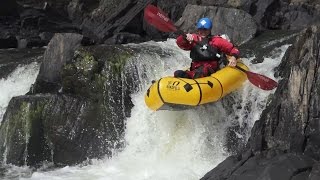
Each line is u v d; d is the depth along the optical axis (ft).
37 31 49.14
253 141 19.02
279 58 26.73
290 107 18.45
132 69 24.72
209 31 21.91
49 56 27.53
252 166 16.97
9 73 31.12
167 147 21.98
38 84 27.22
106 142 23.08
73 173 21.13
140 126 23.07
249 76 21.13
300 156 16.93
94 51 25.44
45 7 51.47
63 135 23.35
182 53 27.04
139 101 23.90
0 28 48.32
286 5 38.55
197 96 19.74
